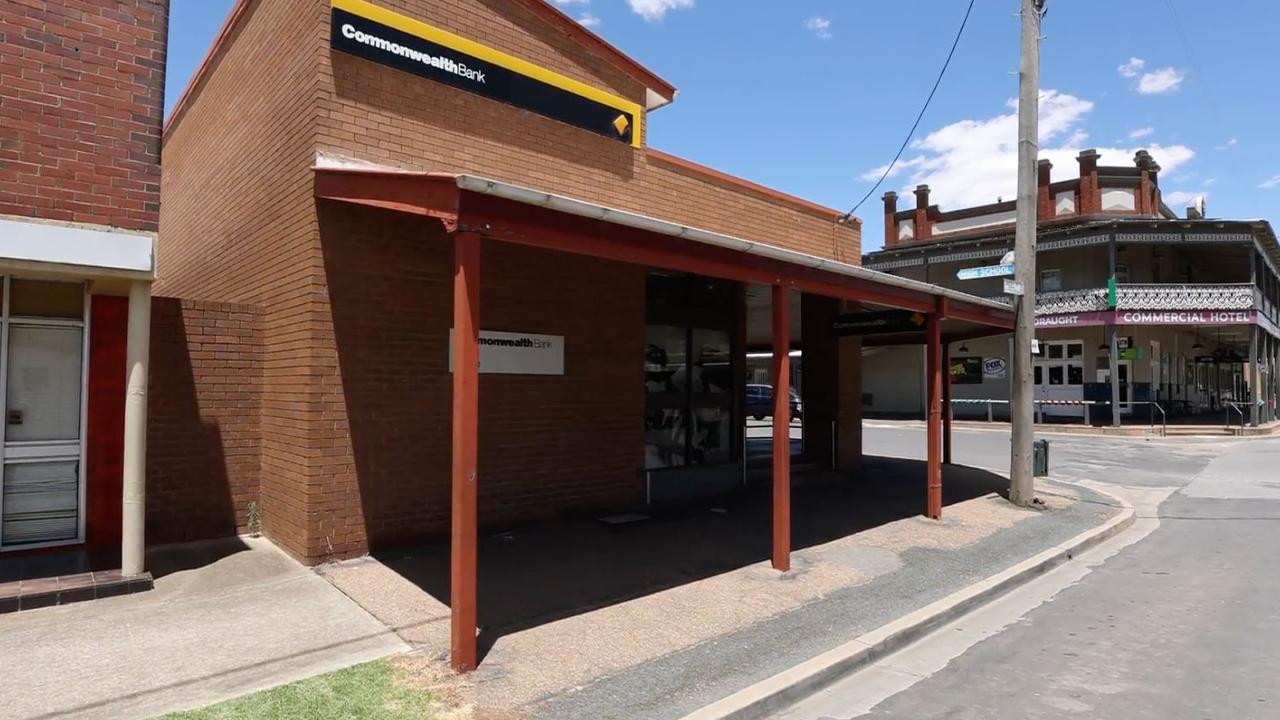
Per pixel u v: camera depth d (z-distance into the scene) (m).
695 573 7.05
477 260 4.85
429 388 7.73
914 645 5.79
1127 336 26.19
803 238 12.94
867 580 7.09
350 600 5.96
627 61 9.84
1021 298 11.01
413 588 6.29
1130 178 28.38
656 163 10.37
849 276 8.16
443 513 7.85
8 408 6.68
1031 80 11.00
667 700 4.48
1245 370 42.03
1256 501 11.99
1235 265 31.34
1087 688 4.85
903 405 31.77
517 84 8.64
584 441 9.26
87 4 6.19
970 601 6.64
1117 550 8.90
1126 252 26.91
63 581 5.98
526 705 4.33
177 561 6.90
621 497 9.69
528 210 5.10
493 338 8.37
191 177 10.78
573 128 9.25
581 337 9.20
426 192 5.18
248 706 4.12
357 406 7.22
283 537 7.40
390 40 7.52
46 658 4.74
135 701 4.16
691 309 11.20
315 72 7.04
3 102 5.82
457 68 8.07
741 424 11.85
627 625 5.68
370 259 7.33
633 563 7.27
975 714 4.51
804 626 5.81
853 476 13.22
